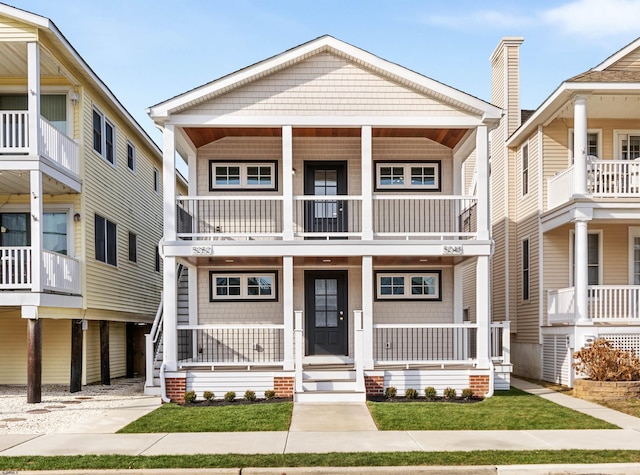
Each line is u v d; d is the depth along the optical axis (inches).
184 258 518.0
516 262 722.2
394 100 506.0
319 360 570.9
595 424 369.4
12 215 586.9
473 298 849.5
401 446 313.7
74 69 567.5
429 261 557.0
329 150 580.1
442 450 303.4
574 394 489.4
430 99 507.5
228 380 479.5
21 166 486.0
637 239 629.6
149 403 466.9
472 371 485.4
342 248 493.7
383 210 577.0
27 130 498.9
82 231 579.8
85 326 575.8
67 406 456.4
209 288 575.8
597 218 549.6
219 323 573.3
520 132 682.8
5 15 485.4
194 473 268.7
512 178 737.0
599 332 536.7
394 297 582.2
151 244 878.4
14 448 317.1
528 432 348.2
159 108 485.7
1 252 576.7
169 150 494.3
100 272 629.6
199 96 489.4
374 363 486.0
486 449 305.1
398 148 583.2
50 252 503.5
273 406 431.5
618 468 272.1
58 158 531.8
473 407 427.5
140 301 804.6
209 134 549.6
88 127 603.2
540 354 631.8
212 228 569.9
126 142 747.4
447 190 581.9
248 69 493.7
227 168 580.7
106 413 422.9
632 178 576.1
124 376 751.1
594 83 542.0
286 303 488.1
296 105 502.9
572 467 273.0
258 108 501.7
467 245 498.0
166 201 492.4
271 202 574.2
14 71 564.7
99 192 633.6
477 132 506.9
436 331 579.8
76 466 277.0
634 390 462.9
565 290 576.7
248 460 284.4
